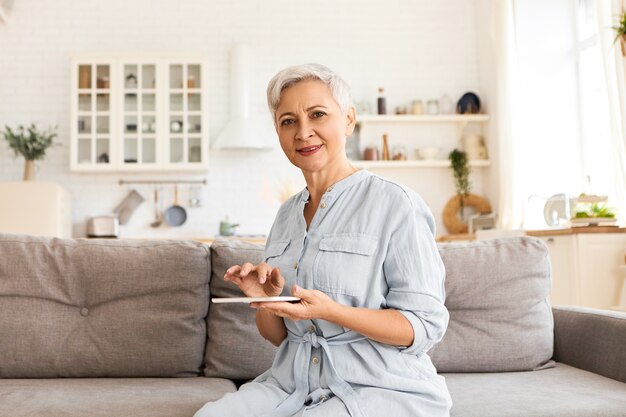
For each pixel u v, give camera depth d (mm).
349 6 7016
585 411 1818
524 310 2379
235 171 6828
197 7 6906
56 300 2307
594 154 5805
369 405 1584
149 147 6488
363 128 6863
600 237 4184
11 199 6047
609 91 4449
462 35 7043
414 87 6988
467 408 1857
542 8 6086
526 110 5996
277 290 1647
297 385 1700
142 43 6840
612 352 2178
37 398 1946
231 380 2355
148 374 2295
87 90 6453
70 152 6402
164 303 2314
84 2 6828
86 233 6672
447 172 6910
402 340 1585
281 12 6973
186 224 6770
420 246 1650
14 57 6738
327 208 1737
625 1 4328
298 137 1713
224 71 6871
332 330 1672
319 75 1714
